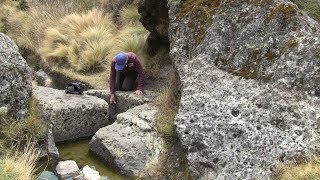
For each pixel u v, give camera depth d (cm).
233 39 458
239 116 410
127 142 459
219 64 455
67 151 493
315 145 378
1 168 378
